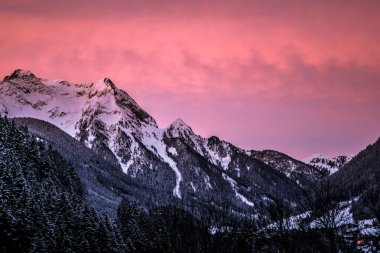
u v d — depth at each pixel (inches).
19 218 2805.1
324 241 682.8
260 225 845.2
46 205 3425.2
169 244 1316.4
